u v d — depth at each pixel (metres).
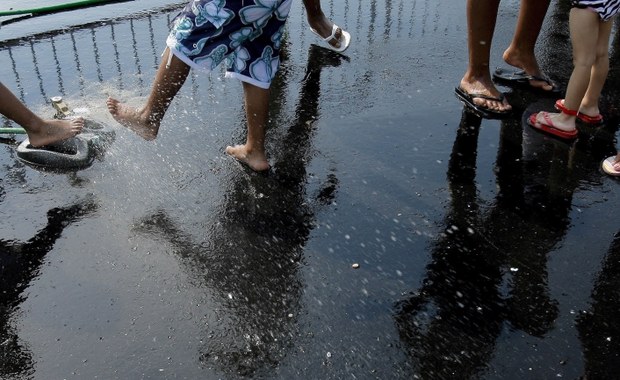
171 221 3.23
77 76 4.57
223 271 2.92
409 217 3.27
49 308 2.74
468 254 3.03
